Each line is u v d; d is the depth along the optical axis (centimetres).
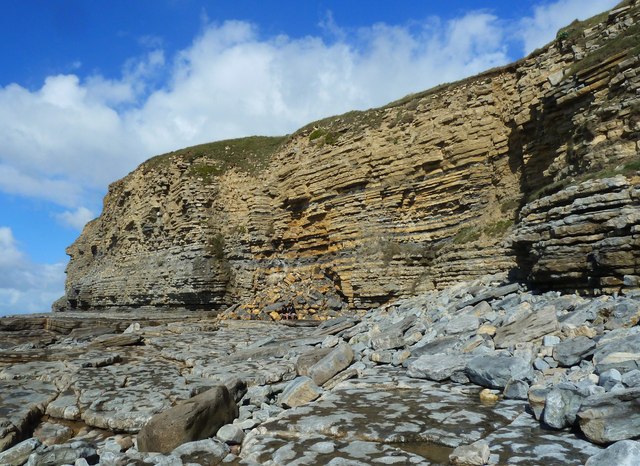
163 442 684
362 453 556
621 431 498
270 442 621
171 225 4319
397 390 820
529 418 621
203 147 4678
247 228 3819
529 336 896
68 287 7325
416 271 2561
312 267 3241
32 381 1162
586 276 1127
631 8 1775
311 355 1155
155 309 4256
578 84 1761
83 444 707
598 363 689
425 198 2705
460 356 908
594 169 1380
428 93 2880
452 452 523
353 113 3478
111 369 1290
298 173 3416
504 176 2380
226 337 2020
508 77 2478
